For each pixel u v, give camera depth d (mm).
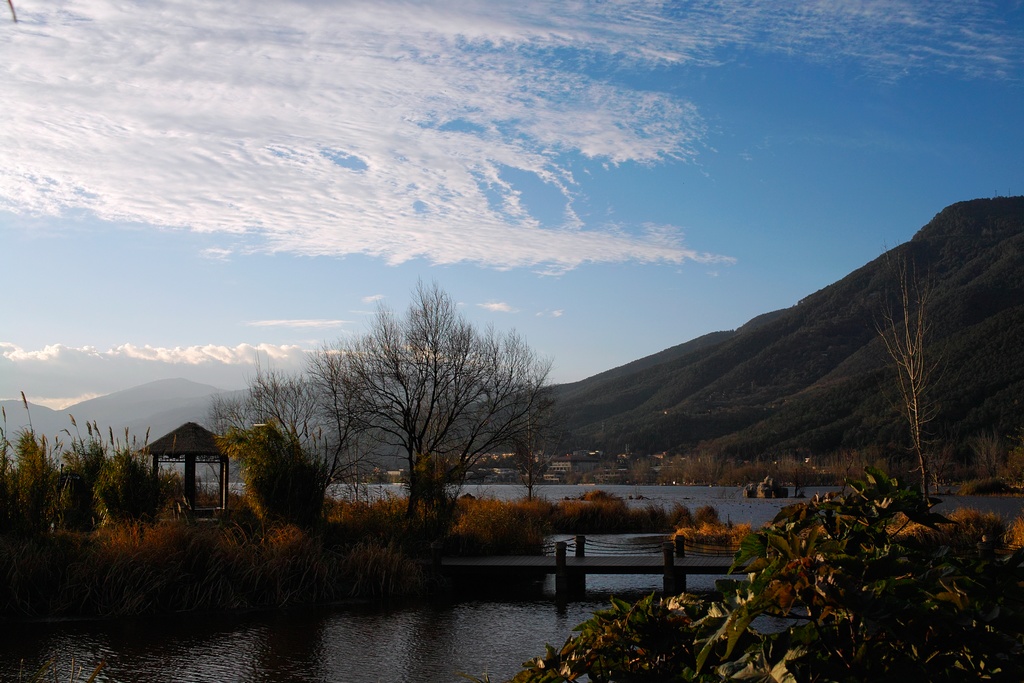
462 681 11500
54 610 15148
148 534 16859
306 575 17703
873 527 3635
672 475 111188
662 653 3736
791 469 81062
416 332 26578
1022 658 2922
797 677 2754
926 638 2916
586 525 36188
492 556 22797
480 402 27328
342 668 12281
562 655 3924
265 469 20562
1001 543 20469
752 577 2963
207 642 13664
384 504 25125
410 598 18469
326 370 30203
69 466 22344
